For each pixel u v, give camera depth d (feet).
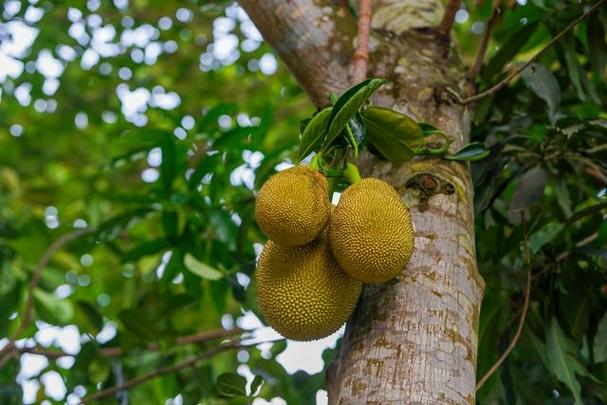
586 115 12.75
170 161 12.77
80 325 17.44
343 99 8.09
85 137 26.35
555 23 11.37
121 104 25.11
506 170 11.82
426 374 7.45
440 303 7.84
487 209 11.30
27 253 16.97
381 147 8.68
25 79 23.30
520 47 11.19
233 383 9.57
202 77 25.53
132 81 24.75
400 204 7.95
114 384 13.33
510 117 10.97
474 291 8.15
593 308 11.26
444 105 9.37
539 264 11.18
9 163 25.89
